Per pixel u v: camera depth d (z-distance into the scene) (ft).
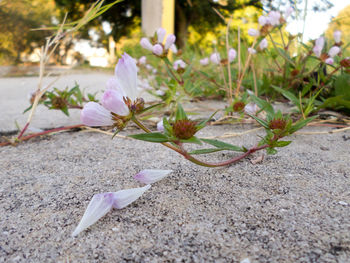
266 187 0.21
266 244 0.15
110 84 0.19
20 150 0.31
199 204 0.19
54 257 0.15
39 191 0.22
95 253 0.15
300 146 0.31
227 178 0.23
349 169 0.24
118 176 0.24
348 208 0.18
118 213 0.18
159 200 0.20
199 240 0.16
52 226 0.17
